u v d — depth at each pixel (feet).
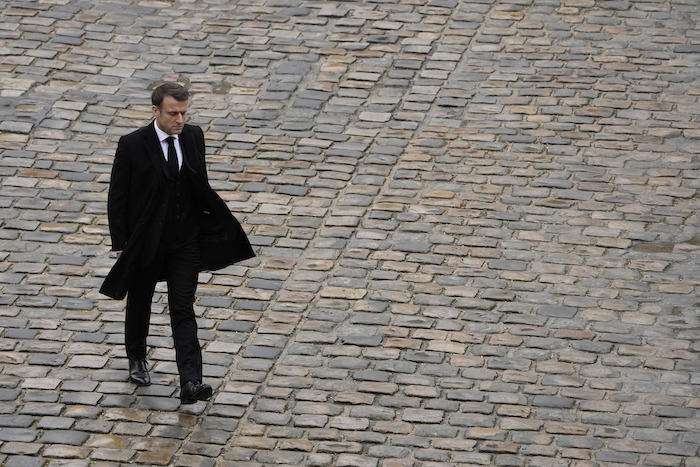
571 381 89.15
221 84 131.54
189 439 83.71
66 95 128.98
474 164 118.11
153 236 83.92
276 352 93.50
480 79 131.54
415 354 92.68
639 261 103.81
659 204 111.55
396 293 100.32
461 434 83.56
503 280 101.65
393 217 110.73
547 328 95.45
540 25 140.87
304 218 111.14
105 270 104.17
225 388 89.35
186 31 141.18
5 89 129.29
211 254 86.28
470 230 108.58
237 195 114.21
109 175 117.29
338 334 95.45
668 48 135.23
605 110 125.39
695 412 85.56
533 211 110.93
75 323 97.04
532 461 80.53
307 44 138.51
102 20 143.02
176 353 84.43
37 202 112.98
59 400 87.76
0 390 88.58
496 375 90.02
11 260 104.63
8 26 140.67
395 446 82.38
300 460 81.25
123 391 89.10
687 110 124.77
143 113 126.72
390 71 133.59
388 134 123.34
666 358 91.71
